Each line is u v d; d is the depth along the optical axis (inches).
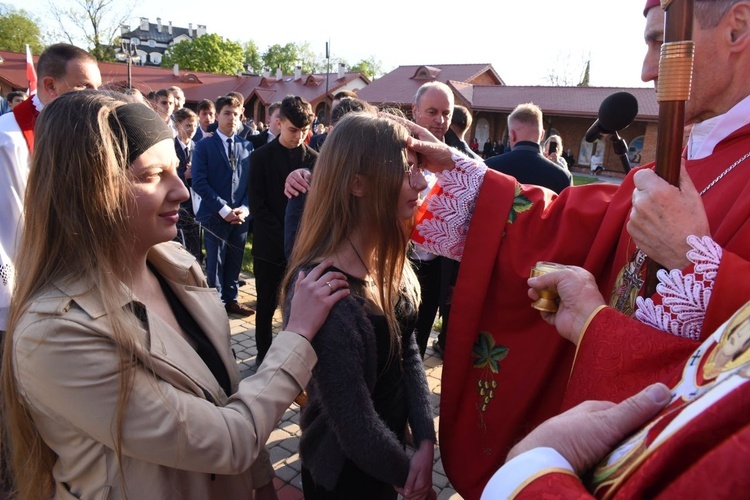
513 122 135.2
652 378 35.9
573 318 43.1
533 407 56.6
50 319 35.4
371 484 55.5
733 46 43.4
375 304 52.2
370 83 1364.4
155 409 37.1
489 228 59.4
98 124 37.7
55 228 38.3
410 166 54.7
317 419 54.6
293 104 134.0
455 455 59.4
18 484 41.1
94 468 39.3
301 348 44.6
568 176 132.7
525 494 25.5
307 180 113.8
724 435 19.6
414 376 61.0
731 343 23.8
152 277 48.9
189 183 213.6
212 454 38.4
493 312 59.2
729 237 41.6
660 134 38.3
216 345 50.3
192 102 1445.6
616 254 52.6
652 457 21.5
